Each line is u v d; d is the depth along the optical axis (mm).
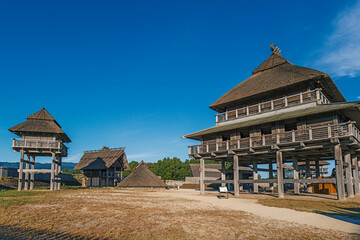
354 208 16938
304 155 28328
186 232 10633
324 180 20906
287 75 26969
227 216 14016
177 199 23000
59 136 37625
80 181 65812
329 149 23703
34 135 35656
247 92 28719
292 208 16891
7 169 46125
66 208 16281
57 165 38844
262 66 33719
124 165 63312
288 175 57000
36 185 46906
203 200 22312
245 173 46312
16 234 10414
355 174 26375
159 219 13062
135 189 43281
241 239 9711
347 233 10383
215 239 9719
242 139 25547
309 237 9852
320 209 16531
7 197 22516
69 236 10172
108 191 34125
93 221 12633
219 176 66625
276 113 26109
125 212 15016
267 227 11477
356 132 21000
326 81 24297
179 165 79250
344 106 19375
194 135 29891
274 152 24391
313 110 21500
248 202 20609
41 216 13719
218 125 31062
